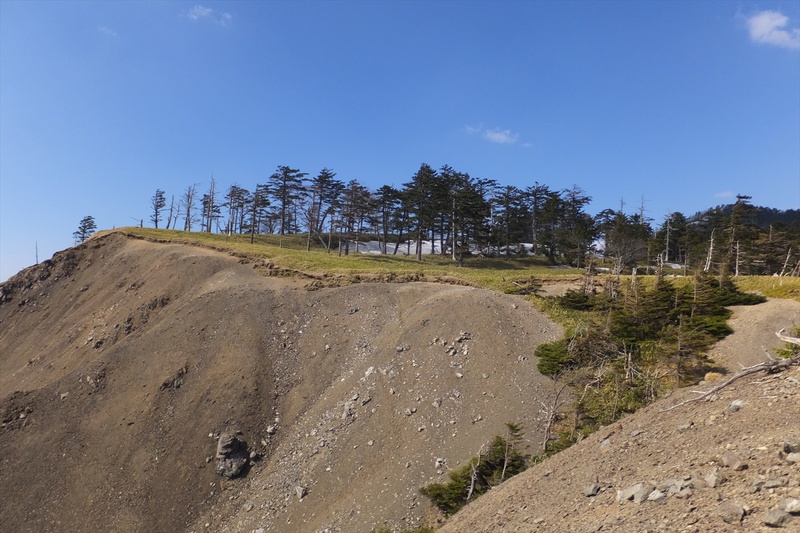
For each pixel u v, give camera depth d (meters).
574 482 10.69
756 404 9.54
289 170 88.38
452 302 38.81
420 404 29.69
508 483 15.15
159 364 37.97
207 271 52.31
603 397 25.25
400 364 33.41
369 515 23.53
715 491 7.18
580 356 30.02
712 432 9.34
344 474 26.70
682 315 34.72
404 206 82.88
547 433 24.52
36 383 43.69
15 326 57.00
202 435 31.73
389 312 40.97
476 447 25.55
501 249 89.88
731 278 42.28
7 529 28.28
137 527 27.39
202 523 27.25
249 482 29.03
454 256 79.56
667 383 27.20
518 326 35.41
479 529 11.77
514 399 28.34
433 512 22.84
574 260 78.06
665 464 9.11
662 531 6.79
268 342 39.19
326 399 33.12
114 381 37.34
